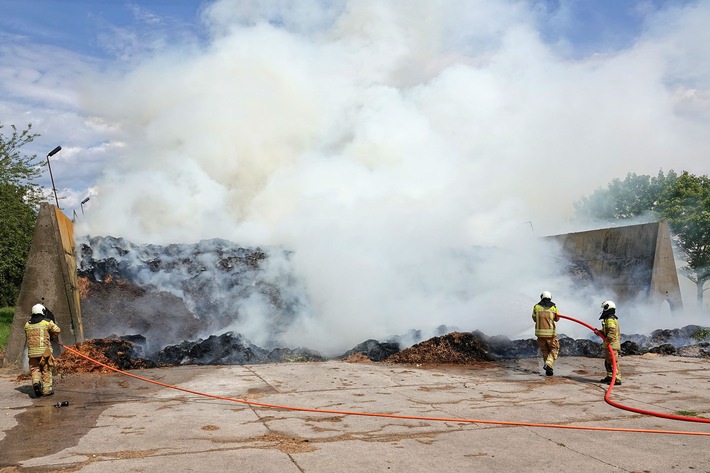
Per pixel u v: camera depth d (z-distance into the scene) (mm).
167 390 10055
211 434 7270
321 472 5844
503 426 7734
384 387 10383
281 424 7770
